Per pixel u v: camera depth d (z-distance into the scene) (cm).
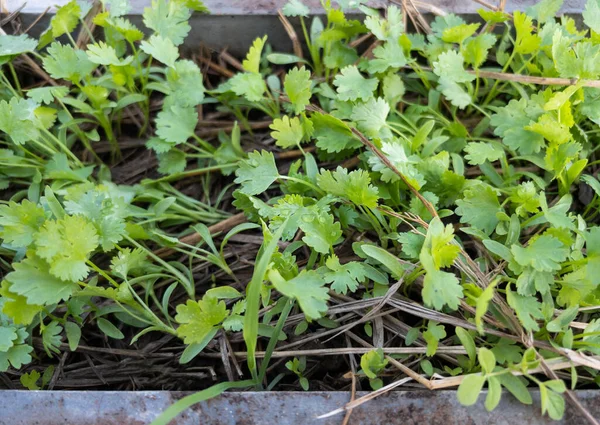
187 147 34
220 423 24
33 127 31
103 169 33
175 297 30
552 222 26
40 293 25
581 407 24
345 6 34
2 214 26
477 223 28
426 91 34
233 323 26
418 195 28
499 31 35
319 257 30
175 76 33
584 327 26
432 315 27
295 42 35
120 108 33
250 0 35
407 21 36
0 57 31
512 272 28
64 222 25
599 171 32
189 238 31
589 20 31
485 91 34
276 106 34
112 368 28
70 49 32
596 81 29
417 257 26
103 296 29
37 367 29
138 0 36
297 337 28
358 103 31
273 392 25
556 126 28
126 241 30
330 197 29
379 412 24
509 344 26
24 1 36
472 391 23
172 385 28
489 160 30
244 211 30
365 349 27
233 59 36
